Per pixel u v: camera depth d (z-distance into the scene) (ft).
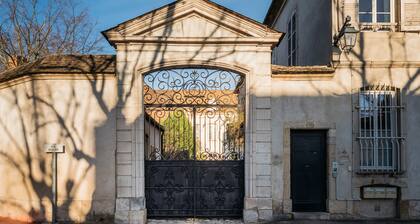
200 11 36.86
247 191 36.60
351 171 37.22
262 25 36.65
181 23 37.14
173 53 37.06
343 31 35.78
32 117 36.94
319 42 44.09
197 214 37.68
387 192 36.81
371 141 37.68
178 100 38.24
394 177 37.14
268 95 37.09
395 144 37.70
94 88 37.11
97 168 36.65
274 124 37.40
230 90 38.42
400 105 37.60
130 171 36.19
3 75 39.24
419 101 37.81
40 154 36.63
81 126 36.91
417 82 37.91
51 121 36.88
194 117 38.09
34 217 36.19
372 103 37.96
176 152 38.22
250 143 36.81
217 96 38.40
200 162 37.91
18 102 37.58
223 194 37.76
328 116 37.52
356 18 39.17
